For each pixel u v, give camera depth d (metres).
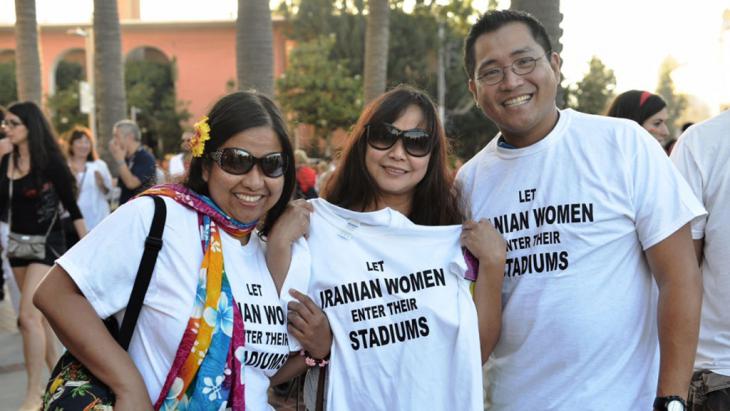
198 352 1.93
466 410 2.20
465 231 2.35
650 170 2.19
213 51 35.19
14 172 4.52
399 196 2.50
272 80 7.36
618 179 2.21
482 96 2.40
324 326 2.25
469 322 2.24
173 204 2.03
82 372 1.94
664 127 4.67
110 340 1.90
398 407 2.23
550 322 2.22
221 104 2.14
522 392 2.30
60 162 4.62
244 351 2.03
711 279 2.64
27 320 4.50
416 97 2.40
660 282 2.20
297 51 27.59
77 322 1.88
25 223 4.52
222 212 2.10
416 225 2.36
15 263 4.56
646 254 2.23
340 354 2.26
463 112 29.42
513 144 2.45
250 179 2.07
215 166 2.10
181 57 35.44
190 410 1.92
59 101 32.22
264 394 2.15
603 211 2.20
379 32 11.21
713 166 2.60
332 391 2.26
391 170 2.39
